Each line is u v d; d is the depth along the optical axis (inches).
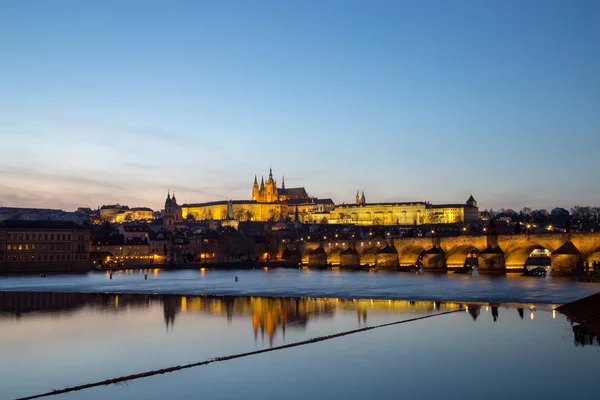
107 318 5506.9
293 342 4264.3
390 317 5457.7
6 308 6343.5
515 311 5772.6
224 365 3585.1
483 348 4001.0
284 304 6633.9
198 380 3275.1
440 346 4074.8
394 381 3230.8
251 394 3034.0
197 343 4249.5
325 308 6205.7
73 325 5083.7
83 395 3043.8
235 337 4468.5
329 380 3253.0
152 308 6284.5
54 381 3302.2
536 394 2999.5
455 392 3038.9
